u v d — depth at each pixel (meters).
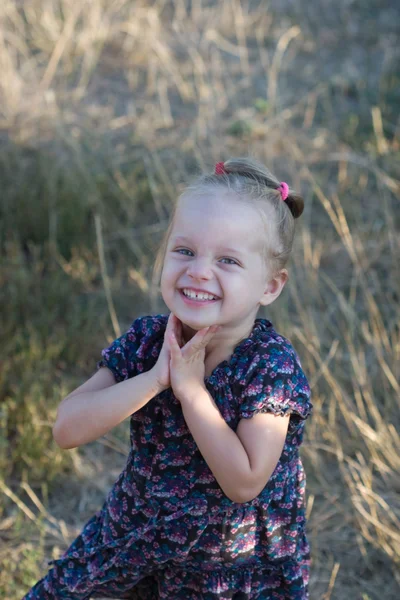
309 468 3.70
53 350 4.32
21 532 3.38
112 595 2.56
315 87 7.12
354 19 8.36
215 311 2.06
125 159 6.06
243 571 2.29
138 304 4.89
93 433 2.16
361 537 3.40
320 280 4.98
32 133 6.43
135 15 8.16
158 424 2.20
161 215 5.34
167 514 2.21
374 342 4.07
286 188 2.20
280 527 2.26
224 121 6.69
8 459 3.73
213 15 8.38
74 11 7.96
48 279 4.82
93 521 2.50
